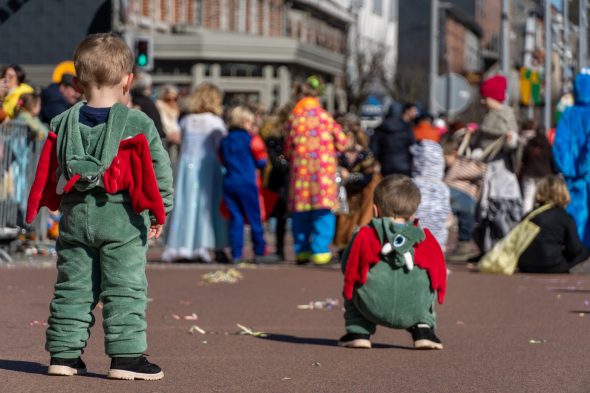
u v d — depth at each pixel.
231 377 8.92
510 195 21.73
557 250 19.36
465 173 22.06
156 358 9.85
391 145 21.98
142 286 8.38
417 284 10.28
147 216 8.34
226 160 20.84
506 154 21.88
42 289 15.52
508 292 16.05
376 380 8.88
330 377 8.99
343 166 20.41
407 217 10.39
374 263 10.25
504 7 47.31
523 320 12.86
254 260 21.27
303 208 20.19
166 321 12.58
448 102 34.94
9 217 20.19
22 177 20.38
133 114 8.23
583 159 19.91
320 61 56.00
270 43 49.66
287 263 21.36
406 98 81.12
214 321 12.62
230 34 50.56
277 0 62.94
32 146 20.55
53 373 8.52
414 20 105.38
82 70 8.33
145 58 27.56
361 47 81.56
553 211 19.42
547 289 16.53
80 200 8.21
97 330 11.55
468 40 122.38
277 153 21.61
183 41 48.06
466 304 14.48
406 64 98.69
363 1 81.56
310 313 13.44
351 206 20.62
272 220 31.47
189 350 10.38
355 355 10.16
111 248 8.25
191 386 8.47
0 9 37.28
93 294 8.41
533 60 87.75
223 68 49.25
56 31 36.94
